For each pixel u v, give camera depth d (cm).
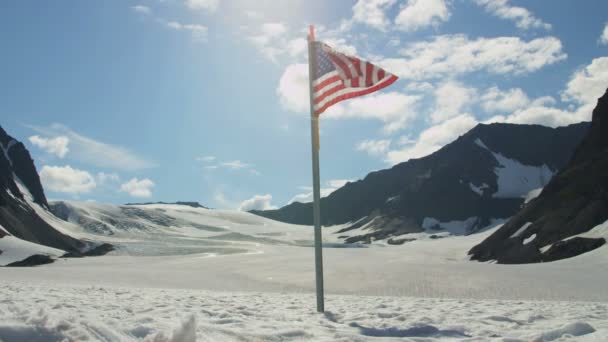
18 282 2402
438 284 3025
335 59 1284
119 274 3881
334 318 991
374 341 670
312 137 1294
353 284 3328
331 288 3219
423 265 4166
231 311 1009
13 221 10531
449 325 830
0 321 481
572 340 664
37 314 511
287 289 3259
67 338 467
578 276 3169
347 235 16012
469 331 791
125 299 1280
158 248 10538
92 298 1273
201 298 1459
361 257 6394
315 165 1277
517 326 859
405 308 1219
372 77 1238
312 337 680
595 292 2530
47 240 11338
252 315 961
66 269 4209
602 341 646
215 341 600
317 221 1212
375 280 3406
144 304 1115
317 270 1172
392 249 8881
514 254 5850
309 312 1111
